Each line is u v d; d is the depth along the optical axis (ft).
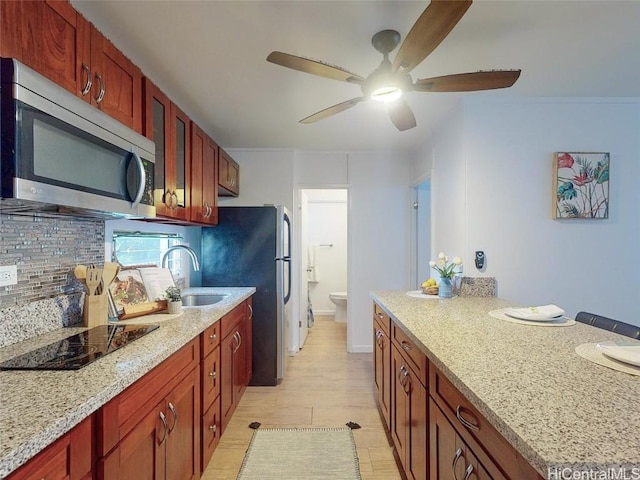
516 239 7.95
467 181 7.93
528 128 7.95
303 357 12.23
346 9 4.85
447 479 3.69
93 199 3.83
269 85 7.28
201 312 6.34
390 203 12.92
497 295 7.89
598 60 6.31
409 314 5.88
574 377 3.08
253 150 12.53
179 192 7.11
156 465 4.04
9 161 2.86
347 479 5.97
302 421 7.89
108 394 2.99
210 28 5.29
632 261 8.03
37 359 3.63
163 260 7.76
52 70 3.67
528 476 2.21
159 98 6.08
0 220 4.00
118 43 5.70
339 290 19.40
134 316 5.79
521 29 5.34
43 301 4.60
